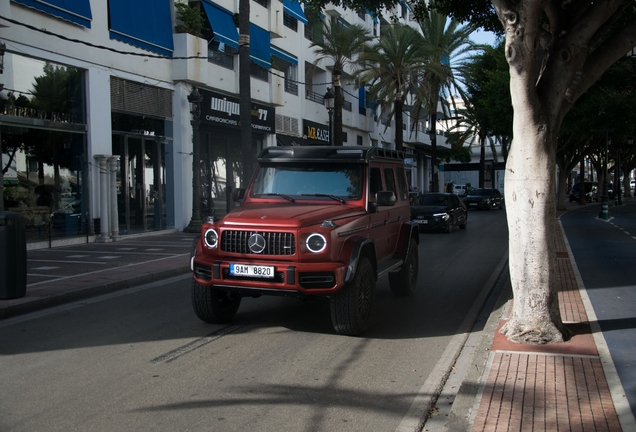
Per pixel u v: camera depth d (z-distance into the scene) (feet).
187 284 34.76
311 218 21.09
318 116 107.76
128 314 26.30
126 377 17.40
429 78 109.91
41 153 49.01
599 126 83.05
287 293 20.56
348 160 24.95
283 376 17.56
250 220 21.08
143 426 13.83
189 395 15.92
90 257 44.04
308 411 14.84
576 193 189.47
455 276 37.58
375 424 14.10
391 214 27.55
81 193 53.62
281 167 25.75
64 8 49.39
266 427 13.82
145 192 62.85
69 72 51.70
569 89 20.01
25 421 14.11
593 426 13.17
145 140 62.64
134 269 37.91
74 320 25.12
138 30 59.41
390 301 29.50
